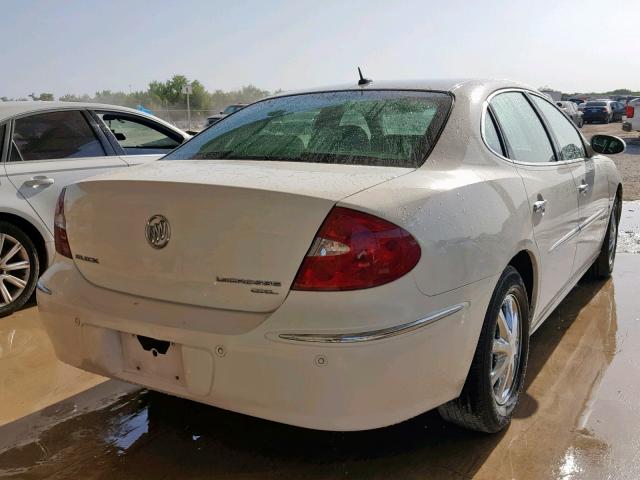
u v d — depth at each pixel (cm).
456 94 284
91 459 254
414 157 246
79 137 474
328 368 196
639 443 260
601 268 477
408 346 203
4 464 251
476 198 239
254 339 201
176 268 220
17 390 315
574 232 352
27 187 431
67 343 246
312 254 199
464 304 223
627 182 1027
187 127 3325
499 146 283
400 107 279
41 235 439
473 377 240
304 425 204
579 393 305
